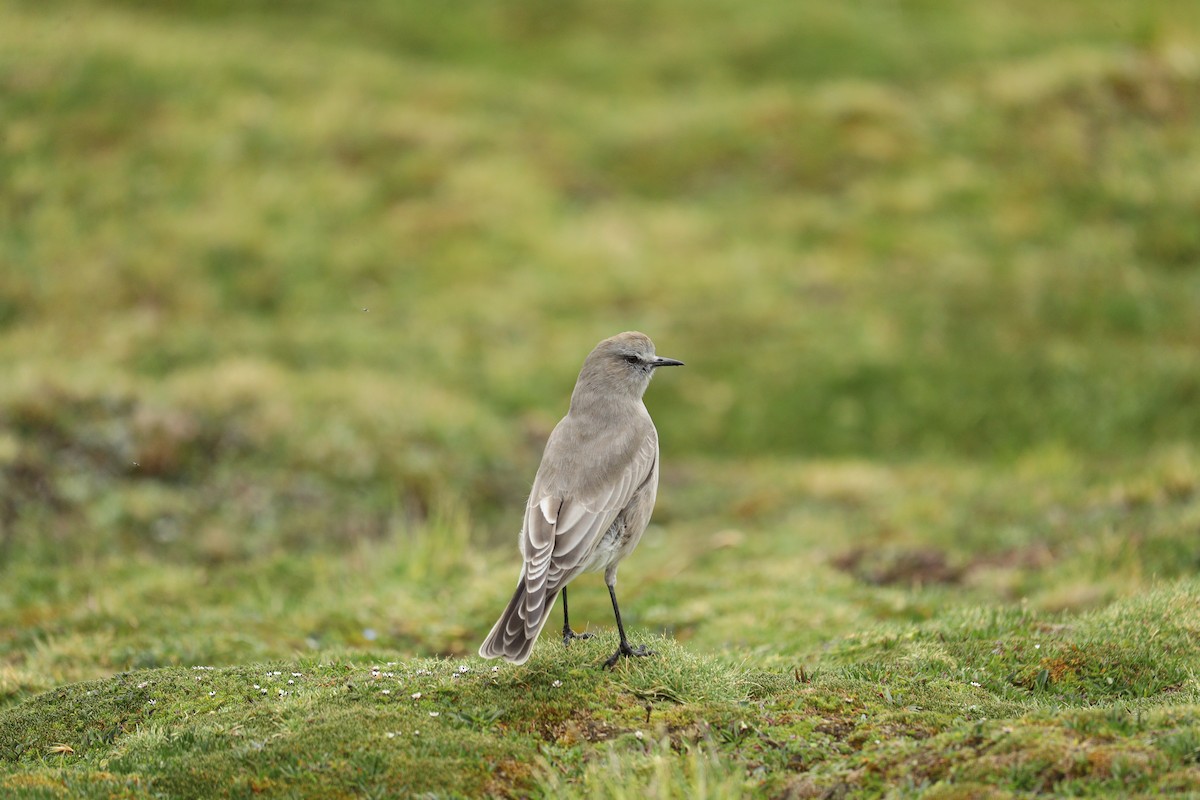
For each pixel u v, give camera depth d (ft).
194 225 72.54
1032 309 67.67
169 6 98.07
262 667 26.99
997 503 47.47
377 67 90.58
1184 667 26.07
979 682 26.14
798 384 64.34
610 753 20.02
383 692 23.79
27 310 65.98
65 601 39.06
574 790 19.94
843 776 19.88
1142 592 31.83
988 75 87.10
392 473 53.06
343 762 20.74
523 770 20.72
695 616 37.04
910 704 23.18
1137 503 44.96
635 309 70.03
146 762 21.70
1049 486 48.91
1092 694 25.63
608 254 74.23
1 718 25.41
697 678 23.93
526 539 24.41
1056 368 63.31
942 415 62.18
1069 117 82.02
